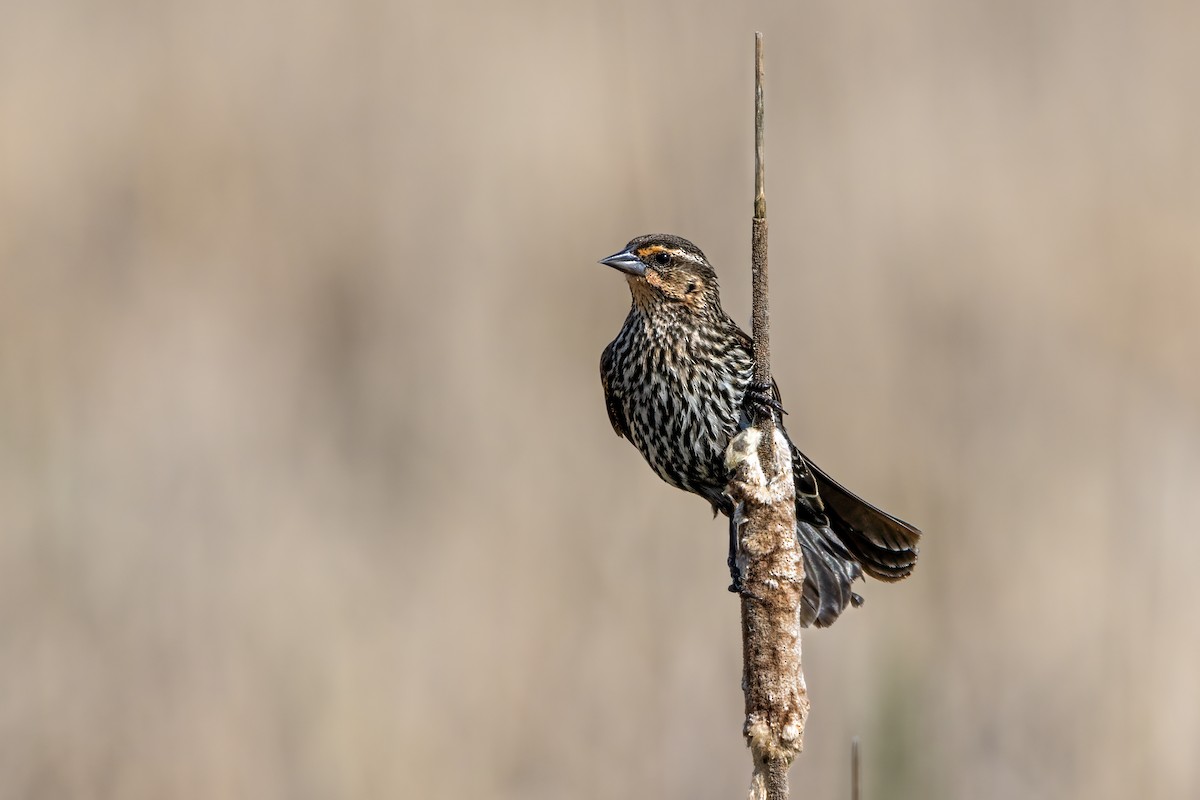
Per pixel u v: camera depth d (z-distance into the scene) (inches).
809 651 468.1
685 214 563.5
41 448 525.3
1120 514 505.4
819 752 448.1
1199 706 458.6
